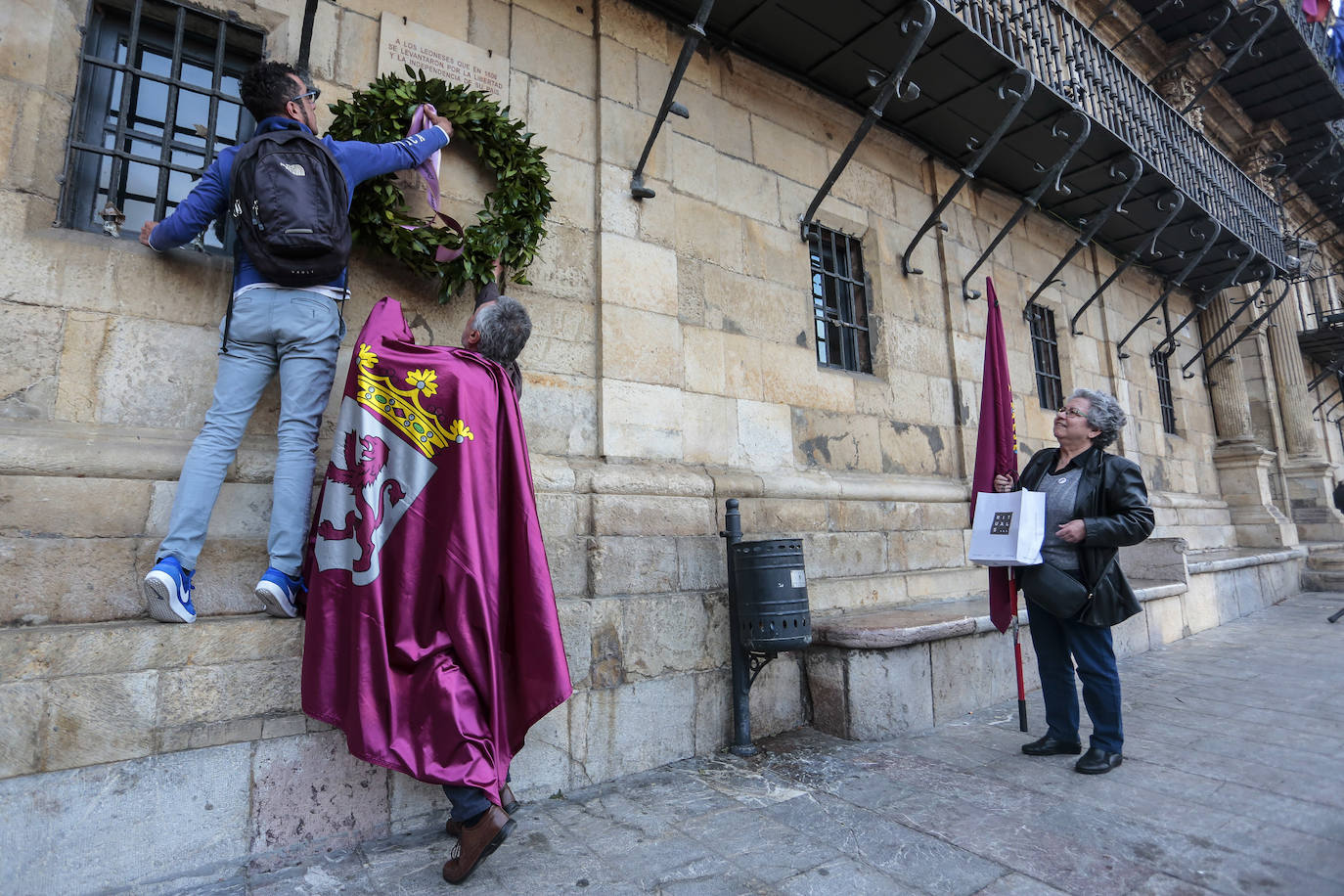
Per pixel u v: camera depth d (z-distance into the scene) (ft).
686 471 13.03
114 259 8.70
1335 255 49.57
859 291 18.71
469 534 7.78
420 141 9.47
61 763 6.85
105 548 7.93
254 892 7.06
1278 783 9.53
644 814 9.14
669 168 14.05
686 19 14.76
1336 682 14.94
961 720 13.19
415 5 11.42
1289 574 30.17
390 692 7.33
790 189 16.74
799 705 13.00
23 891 6.58
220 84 9.96
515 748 8.20
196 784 7.47
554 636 8.13
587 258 12.73
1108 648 10.43
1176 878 7.09
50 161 8.62
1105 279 28.14
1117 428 10.68
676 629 11.65
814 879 7.29
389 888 7.19
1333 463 45.91
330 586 7.73
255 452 9.04
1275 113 35.27
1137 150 20.81
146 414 8.65
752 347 15.12
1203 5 28.71
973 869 7.41
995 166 21.16
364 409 7.98
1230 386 34.50
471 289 11.23
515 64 12.39
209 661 7.68
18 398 8.00
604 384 12.29
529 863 7.77
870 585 15.76
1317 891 6.75
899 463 17.92
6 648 6.79
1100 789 9.53
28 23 8.64
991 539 10.84
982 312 21.24
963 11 16.47
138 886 7.06
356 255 10.24
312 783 8.10
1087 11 28.19
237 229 7.98
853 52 15.99
